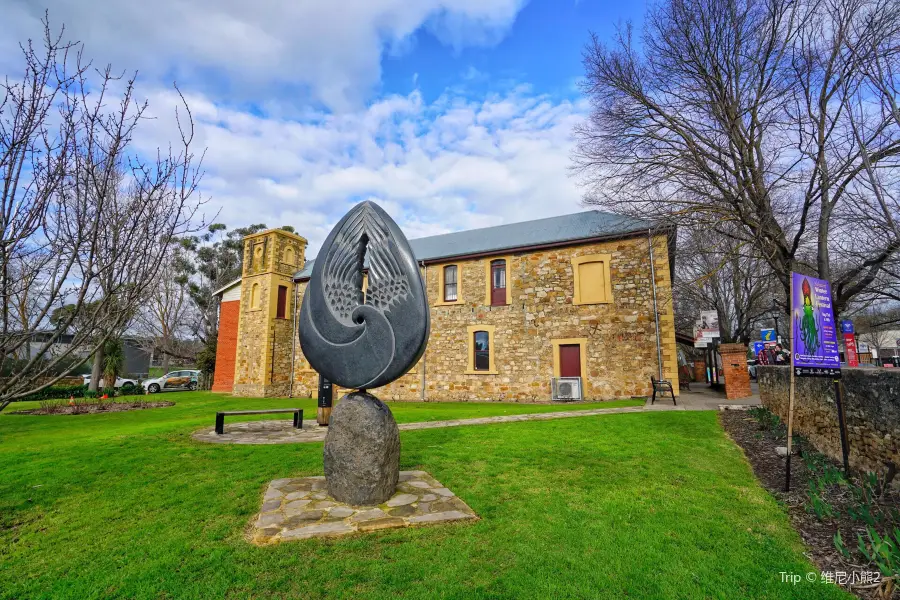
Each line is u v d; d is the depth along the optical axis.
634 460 6.30
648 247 15.52
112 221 3.37
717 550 3.60
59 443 8.25
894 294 9.52
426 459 6.42
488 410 13.11
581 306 16.36
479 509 4.47
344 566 3.26
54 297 3.07
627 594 2.96
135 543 3.72
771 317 27.36
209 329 36.38
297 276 23.41
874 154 7.66
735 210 10.28
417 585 3.04
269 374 22.09
